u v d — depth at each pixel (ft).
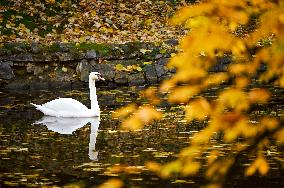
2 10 88.99
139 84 78.07
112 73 78.18
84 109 57.00
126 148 39.88
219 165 24.45
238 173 32.22
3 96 67.72
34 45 78.89
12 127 49.16
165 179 31.04
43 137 44.65
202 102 17.67
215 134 44.21
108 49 81.25
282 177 31.27
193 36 15.49
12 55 76.59
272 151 37.63
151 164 34.40
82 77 77.05
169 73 79.56
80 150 39.47
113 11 97.40
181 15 15.51
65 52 79.10
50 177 31.65
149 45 83.51
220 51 16.34
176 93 17.02
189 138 43.14
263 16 15.26
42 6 92.79
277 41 15.64
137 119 19.74
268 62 16.42
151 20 95.81
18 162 35.42
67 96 68.59
